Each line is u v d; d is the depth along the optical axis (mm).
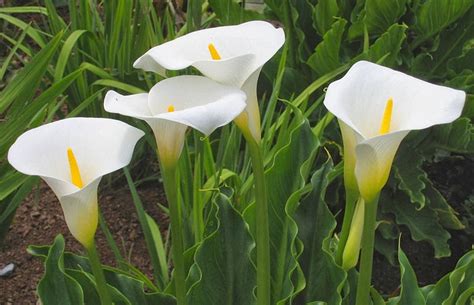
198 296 1559
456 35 2160
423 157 2018
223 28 1331
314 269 1592
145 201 2223
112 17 2184
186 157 1807
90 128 1286
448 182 2389
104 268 1558
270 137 1851
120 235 2105
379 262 2145
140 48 2201
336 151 2123
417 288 1523
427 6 2039
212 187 1770
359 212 1433
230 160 1888
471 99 1984
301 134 1615
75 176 1258
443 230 1982
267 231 1374
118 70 2207
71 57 2168
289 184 1616
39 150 1265
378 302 1558
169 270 1928
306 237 1600
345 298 1560
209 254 1551
